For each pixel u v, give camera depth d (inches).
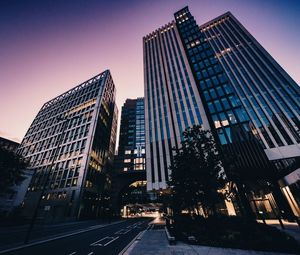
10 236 604.4
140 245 436.8
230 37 2151.8
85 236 649.6
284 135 1208.8
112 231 820.0
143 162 3097.9
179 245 416.2
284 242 329.7
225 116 1379.2
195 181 573.0
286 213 887.1
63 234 690.2
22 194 1473.9
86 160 2201.0
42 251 394.6
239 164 1080.2
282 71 1589.6
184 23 2556.6
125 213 3774.6
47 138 2898.6
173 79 1939.0
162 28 2751.0
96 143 2549.2
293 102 1366.9
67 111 3193.9
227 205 1008.2
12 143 3011.8
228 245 365.4
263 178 1018.7
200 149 640.4
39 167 2513.5
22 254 365.7
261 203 1005.8
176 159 665.6
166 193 1461.6
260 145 1120.8
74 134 2645.2
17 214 1206.3
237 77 1727.4
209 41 2267.5
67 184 2098.9
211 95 1573.6
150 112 1834.4
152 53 2465.6
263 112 1393.9
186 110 1601.9
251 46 1915.6
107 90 3390.7
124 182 2970.0
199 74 1813.5
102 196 2386.8
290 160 1037.8
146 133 1697.8
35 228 930.7
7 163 876.0
